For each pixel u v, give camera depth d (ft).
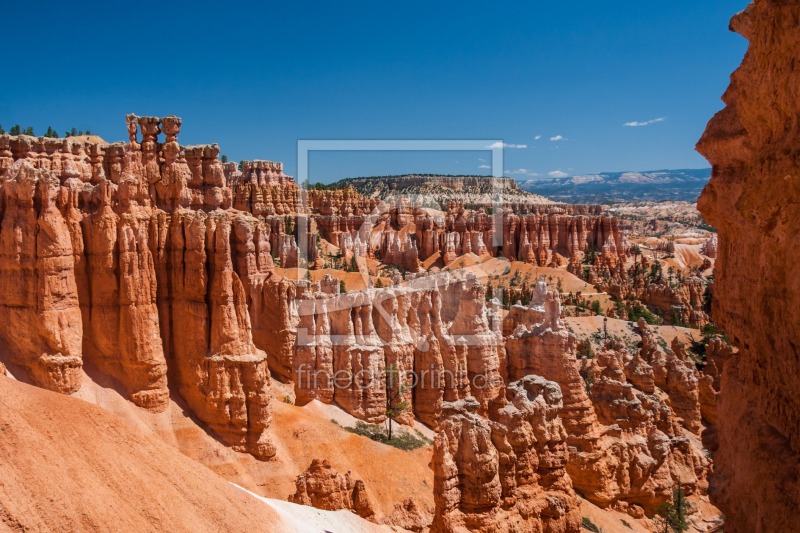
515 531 107.04
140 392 154.71
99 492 76.48
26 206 144.46
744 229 51.57
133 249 155.63
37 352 144.15
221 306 163.02
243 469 156.04
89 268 155.94
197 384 161.89
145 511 79.51
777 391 45.14
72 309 147.95
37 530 67.21
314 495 131.23
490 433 111.45
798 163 39.47
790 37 41.91
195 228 162.81
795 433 42.29
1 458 70.33
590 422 169.17
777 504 42.47
